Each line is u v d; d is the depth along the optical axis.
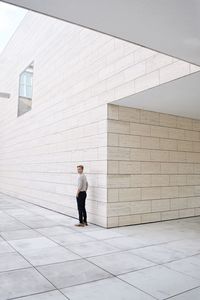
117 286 4.31
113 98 8.82
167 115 10.52
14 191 19.30
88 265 5.25
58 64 12.99
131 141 9.47
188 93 7.84
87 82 10.38
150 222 9.62
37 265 5.25
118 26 4.48
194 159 11.20
